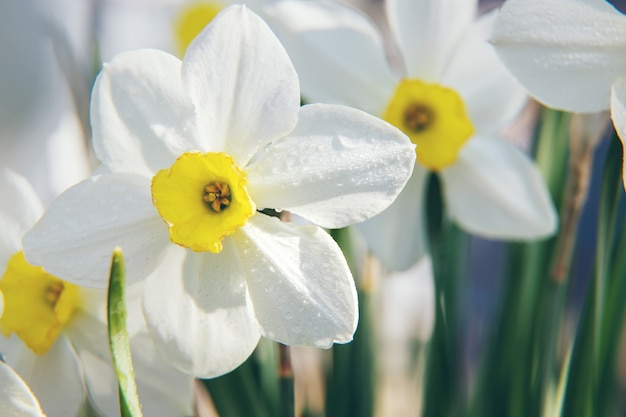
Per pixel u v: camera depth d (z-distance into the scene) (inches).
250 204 9.7
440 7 12.6
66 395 10.6
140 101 9.7
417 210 12.5
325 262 9.5
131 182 9.8
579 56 9.8
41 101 18.5
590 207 28.4
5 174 10.5
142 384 10.2
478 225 12.5
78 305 10.7
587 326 11.1
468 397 14.2
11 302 10.5
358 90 12.3
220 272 9.9
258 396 12.0
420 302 19.5
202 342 9.7
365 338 12.6
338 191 9.5
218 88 9.7
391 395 19.1
